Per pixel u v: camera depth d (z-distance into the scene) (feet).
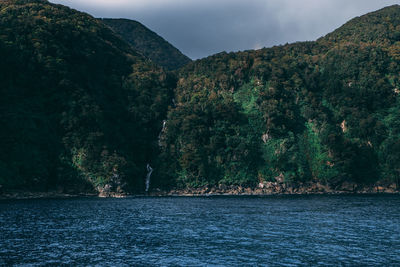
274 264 104.99
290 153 439.63
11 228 157.28
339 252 119.14
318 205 270.26
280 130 456.86
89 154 377.09
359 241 136.36
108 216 203.62
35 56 408.67
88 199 321.52
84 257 111.34
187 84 561.43
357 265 103.86
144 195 394.52
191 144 441.68
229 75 542.16
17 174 331.16
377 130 448.24
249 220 191.11
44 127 376.07
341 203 285.23
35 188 341.00
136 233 151.94
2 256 110.11
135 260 108.58
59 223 174.70
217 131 457.27
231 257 112.68
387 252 118.93
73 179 363.76
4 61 384.88
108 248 123.75
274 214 216.13
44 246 124.98
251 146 447.01
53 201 291.99
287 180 419.13
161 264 104.58
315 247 126.31
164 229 162.30
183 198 349.00
